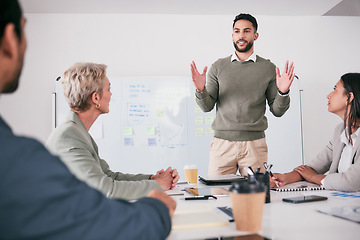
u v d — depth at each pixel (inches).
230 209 34.2
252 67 85.1
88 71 52.2
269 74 85.0
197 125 144.6
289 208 35.6
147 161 141.9
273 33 153.6
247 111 83.2
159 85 144.3
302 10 148.1
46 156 17.6
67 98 52.8
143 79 143.8
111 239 18.5
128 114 142.0
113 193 44.5
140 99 143.1
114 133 141.1
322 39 155.7
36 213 15.9
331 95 67.7
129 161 141.0
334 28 156.5
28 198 15.7
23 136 17.9
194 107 145.0
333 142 67.2
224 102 85.4
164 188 53.6
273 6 142.5
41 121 141.5
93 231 17.8
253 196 26.3
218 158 85.7
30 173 16.1
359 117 61.5
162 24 149.3
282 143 146.6
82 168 45.9
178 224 28.2
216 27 151.5
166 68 148.6
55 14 144.6
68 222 16.9
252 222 26.5
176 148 143.3
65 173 18.2
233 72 85.5
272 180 56.0
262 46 153.0
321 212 33.0
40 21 143.7
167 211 24.2
